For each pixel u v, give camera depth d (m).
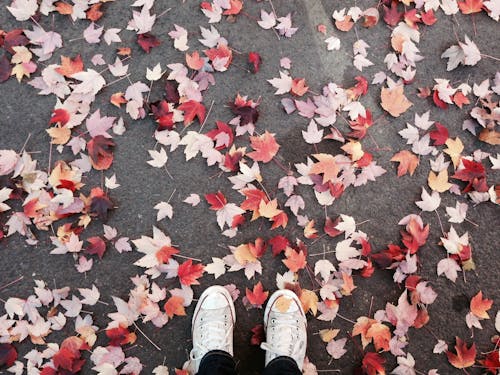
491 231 1.96
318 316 1.88
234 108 1.96
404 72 2.03
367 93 2.03
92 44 2.00
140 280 1.84
